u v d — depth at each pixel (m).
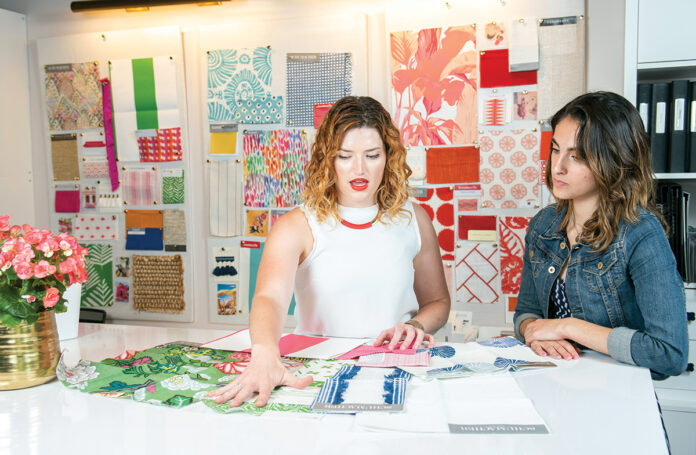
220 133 3.01
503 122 2.65
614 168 1.27
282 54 2.89
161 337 1.58
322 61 2.84
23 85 3.24
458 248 2.77
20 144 3.23
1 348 1.12
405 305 1.58
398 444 0.84
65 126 3.23
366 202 1.54
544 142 2.62
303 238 1.50
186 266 3.11
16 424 0.96
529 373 1.18
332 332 1.53
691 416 2.18
